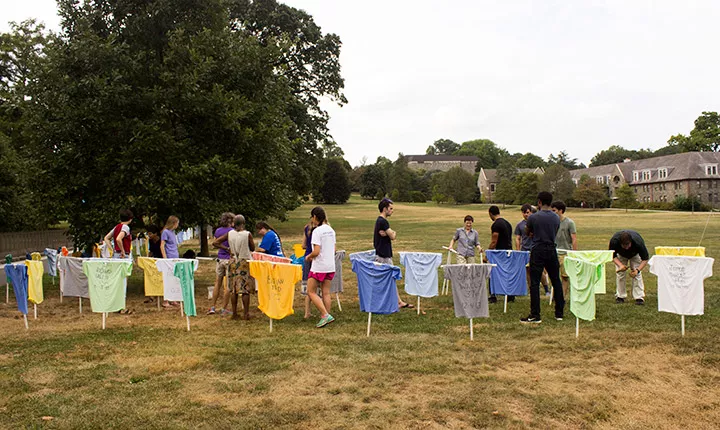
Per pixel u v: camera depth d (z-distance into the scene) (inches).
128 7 486.3
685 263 280.2
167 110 468.4
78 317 367.6
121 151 449.7
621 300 393.1
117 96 442.3
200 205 457.4
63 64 456.1
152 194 446.3
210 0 504.1
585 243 932.6
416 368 234.2
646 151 4972.9
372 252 384.2
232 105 476.7
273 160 536.1
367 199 4448.8
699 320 320.5
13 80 1202.6
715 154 3221.0
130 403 197.2
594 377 222.7
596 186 2965.1
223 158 490.0
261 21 1236.5
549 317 340.2
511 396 202.2
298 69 1336.1
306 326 324.5
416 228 1540.4
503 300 410.9
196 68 467.5
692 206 2343.8
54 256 540.7
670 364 238.4
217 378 225.1
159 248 432.1
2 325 341.7
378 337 291.7
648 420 181.3
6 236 831.7
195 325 332.2
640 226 1438.2
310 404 194.9
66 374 232.1
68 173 457.4
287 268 305.3
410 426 177.0
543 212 324.8
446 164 6417.3
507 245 408.8
